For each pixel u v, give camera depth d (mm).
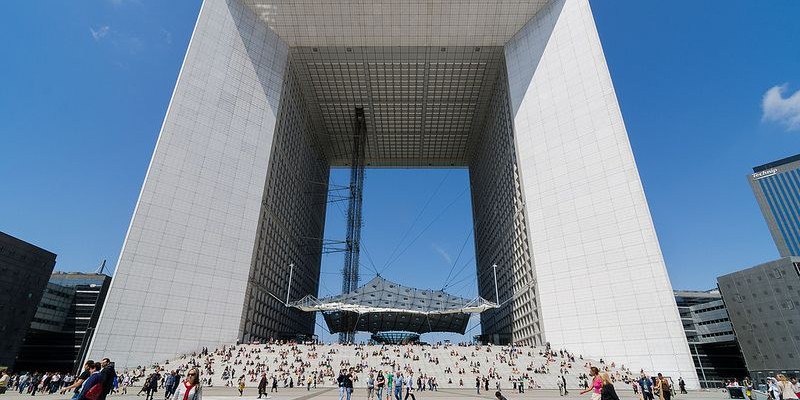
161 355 42219
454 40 62812
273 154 58344
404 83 71688
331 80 71062
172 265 45625
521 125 58344
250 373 37406
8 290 65125
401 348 45312
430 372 39188
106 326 40812
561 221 50438
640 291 43750
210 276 47500
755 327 67938
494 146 72625
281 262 63344
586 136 51531
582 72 54156
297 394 26578
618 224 46656
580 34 55562
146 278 43906
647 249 44500
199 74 53781
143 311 42781
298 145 72188
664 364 40875
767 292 67125
